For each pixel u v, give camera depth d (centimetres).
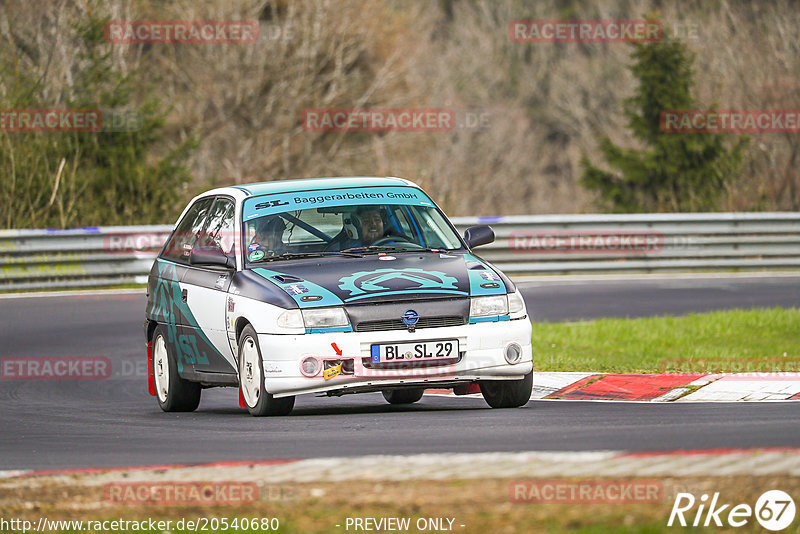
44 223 8569
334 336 3122
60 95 10144
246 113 15175
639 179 11638
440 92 19112
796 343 5106
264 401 3219
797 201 12219
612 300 6925
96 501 2156
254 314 3219
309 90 15225
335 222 3581
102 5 11931
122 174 9481
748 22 15788
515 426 2905
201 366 3628
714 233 8431
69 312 6512
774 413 3073
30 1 10900
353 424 3044
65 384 4625
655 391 3719
